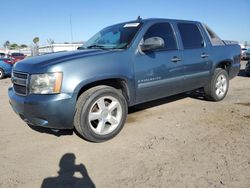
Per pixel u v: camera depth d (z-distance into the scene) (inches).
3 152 146.6
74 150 146.5
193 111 217.2
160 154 137.5
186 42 206.8
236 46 264.2
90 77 144.0
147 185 109.7
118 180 114.4
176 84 196.4
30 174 122.3
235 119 192.4
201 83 224.7
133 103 172.1
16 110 153.5
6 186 112.7
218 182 110.1
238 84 365.7
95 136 151.3
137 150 143.3
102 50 165.9
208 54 223.9
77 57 147.0
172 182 111.2
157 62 178.5
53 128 145.3
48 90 136.3
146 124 186.4
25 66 148.3
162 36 189.0
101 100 152.1
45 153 144.0
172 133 167.3
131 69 163.8
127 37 175.3
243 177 113.4
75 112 145.5
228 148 142.3
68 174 121.3
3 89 381.4
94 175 119.4
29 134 173.8
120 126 162.4
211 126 178.7
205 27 233.0
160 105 239.5
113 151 143.3
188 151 140.0
